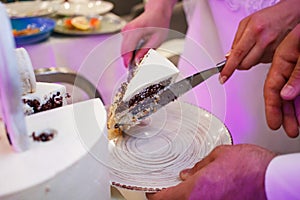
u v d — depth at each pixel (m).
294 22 0.71
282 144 0.91
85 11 1.51
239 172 0.49
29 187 0.39
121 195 0.58
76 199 0.43
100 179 0.47
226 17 0.98
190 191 0.49
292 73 0.61
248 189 0.49
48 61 1.25
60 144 0.44
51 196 0.41
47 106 0.58
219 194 0.48
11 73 0.39
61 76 0.82
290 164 0.46
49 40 1.28
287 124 0.67
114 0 1.90
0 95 0.40
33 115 0.48
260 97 0.91
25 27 1.31
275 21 0.69
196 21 1.08
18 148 0.42
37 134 0.45
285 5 0.71
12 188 0.38
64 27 1.35
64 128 0.46
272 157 0.50
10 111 0.41
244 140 0.94
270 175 0.46
